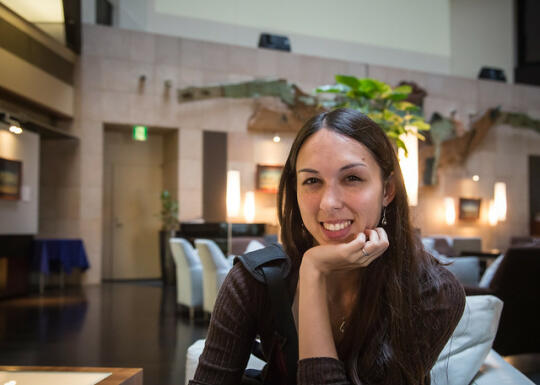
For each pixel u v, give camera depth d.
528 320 3.20
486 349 1.52
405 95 3.60
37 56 8.03
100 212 9.24
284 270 0.91
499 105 12.70
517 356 3.52
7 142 7.11
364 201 0.82
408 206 0.91
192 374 1.45
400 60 13.09
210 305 5.16
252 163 10.37
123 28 9.66
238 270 0.93
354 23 12.67
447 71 13.60
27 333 4.66
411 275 0.88
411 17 13.30
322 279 0.83
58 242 8.18
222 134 10.19
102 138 9.34
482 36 13.85
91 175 9.21
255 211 10.45
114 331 4.79
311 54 12.17
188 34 11.03
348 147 0.82
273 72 10.73
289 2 12.04
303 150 0.84
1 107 7.37
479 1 13.91
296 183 0.94
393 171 0.90
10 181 7.14
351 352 0.86
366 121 0.85
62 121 9.12
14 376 0.98
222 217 10.04
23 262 7.58
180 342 4.30
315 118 0.86
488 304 1.56
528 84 14.09
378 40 12.89
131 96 9.57
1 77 7.12
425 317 0.88
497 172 12.78
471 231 12.42
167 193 9.66
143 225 10.48
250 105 10.40
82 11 9.32
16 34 7.49
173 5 10.96
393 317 0.85
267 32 11.75
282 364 0.90
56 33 8.44
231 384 0.91
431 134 11.80
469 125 12.39
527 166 13.09
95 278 9.16
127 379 0.96
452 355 1.50
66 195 9.11
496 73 13.09
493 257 6.82
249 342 0.94
